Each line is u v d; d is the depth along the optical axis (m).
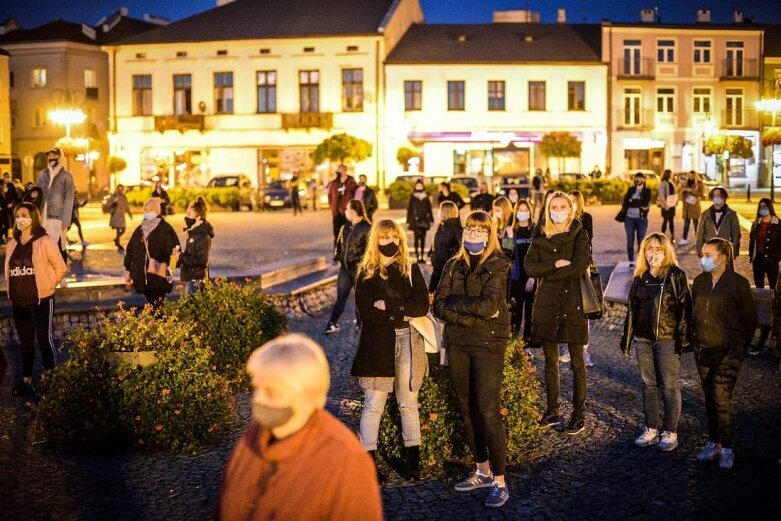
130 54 55.78
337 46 53.53
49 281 8.81
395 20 54.75
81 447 7.04
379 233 6.19
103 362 7.16
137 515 5.69
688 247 21.52
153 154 56.03
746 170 57.34
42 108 61.66
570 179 41.88
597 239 24.22
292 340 2.88
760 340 10.65
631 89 55.84
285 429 2.87
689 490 6.17
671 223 21.47
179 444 7.01
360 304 6.19
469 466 6.68
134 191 43.81
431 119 53.59
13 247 8.80
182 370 7.12
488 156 54.41
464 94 53.69
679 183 39.47
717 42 56.44
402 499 6.03
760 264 12.02
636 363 10.46
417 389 6.31
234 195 42.12
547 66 53.91
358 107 53.78
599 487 6.26
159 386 7.02
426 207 20.09
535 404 8.46
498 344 6.11
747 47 56.75
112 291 13.67
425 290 6.24
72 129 60.25
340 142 49.22
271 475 2.87
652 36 55.66
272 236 26.86
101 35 66.44
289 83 54.34
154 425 6.94
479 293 6.09
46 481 6.33
